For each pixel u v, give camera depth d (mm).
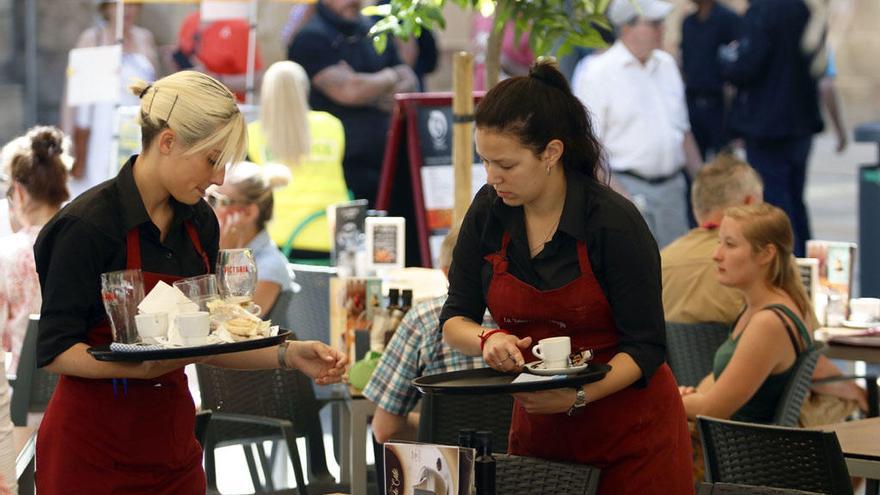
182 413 8336
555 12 12812
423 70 23984
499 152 7492
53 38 26828
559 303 7785
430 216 17641
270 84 19281
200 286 7828
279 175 17500
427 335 10898
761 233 11422
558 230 7715
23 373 11891
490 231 8047
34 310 12680
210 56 23422
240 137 7793
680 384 13023
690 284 13094
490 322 10609
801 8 21422
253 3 22844
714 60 22812
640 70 21406
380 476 11367
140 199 7844
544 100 7543
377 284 12594
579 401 7465
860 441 10016
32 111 26828
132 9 22938
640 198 21469
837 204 31625
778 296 11500
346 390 12141
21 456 9531
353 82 21953
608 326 7836
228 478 15797
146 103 7754
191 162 7680
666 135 21531
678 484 8055
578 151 7754
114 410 8000
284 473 14953
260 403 12180
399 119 17766
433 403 10641
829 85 23969
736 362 11211
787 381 11297
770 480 9133
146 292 7938
